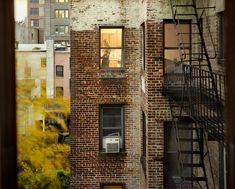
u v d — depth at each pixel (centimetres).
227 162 191
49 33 6312
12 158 184
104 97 1519
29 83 2192
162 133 1262
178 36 1120
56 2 6325
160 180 1265
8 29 184
